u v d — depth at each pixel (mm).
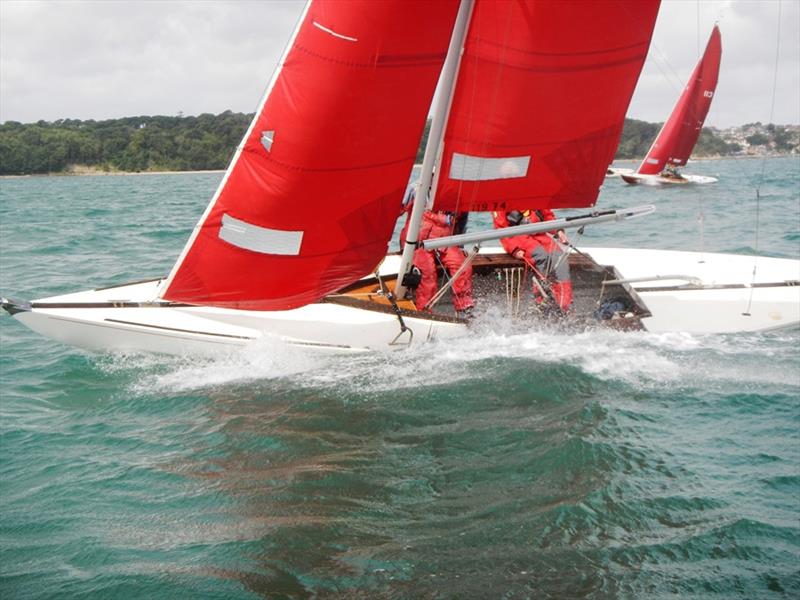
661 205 21859
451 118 6879
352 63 6391
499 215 8602
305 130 6559
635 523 4816
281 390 6973
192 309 7773
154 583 4340
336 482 5352
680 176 29203
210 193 38844
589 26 6715
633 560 4469
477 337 7969
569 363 7430
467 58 6652
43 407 6805
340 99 6496
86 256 14672
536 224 7266
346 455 5738
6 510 5102
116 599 4219
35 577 4406
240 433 6145
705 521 4820
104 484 5418
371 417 6379
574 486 5238
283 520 4906
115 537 4773
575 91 7016
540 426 6148
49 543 4734
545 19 6570
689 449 5750
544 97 6938
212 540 4711
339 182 6836
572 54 6809
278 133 6594
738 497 5082
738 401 6605
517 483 5289
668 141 28344
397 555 4523
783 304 8836
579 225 7285
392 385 7016
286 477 5426
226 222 6906
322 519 4910
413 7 6293
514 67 6734
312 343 7617
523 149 7141
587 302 8719
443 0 6344
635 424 6164
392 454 5738
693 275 9664
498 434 6016
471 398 6707
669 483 5262
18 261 14219
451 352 7711
